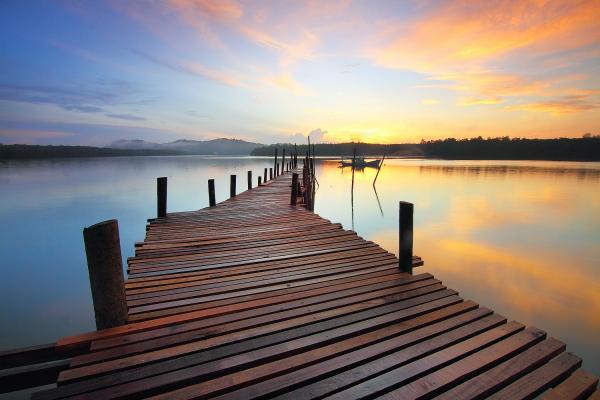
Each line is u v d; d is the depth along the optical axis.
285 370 2.04
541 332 2.56
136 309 2.88
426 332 2.53
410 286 3.44
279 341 2.38
